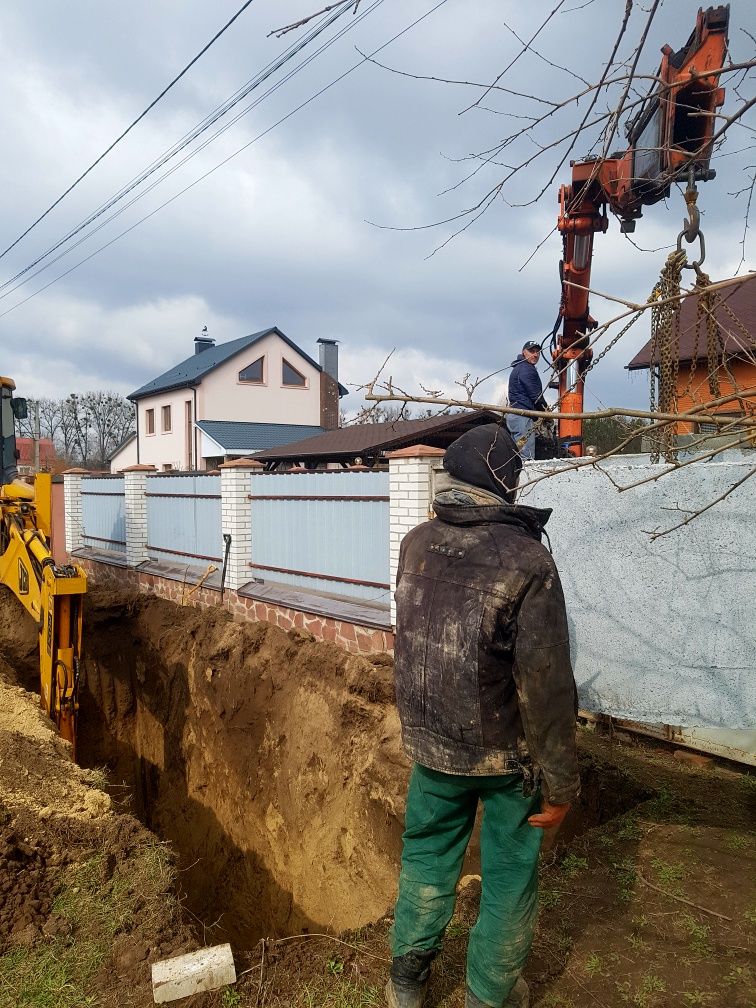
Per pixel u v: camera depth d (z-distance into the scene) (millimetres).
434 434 10992
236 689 8102
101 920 3092
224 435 26547
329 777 6453
